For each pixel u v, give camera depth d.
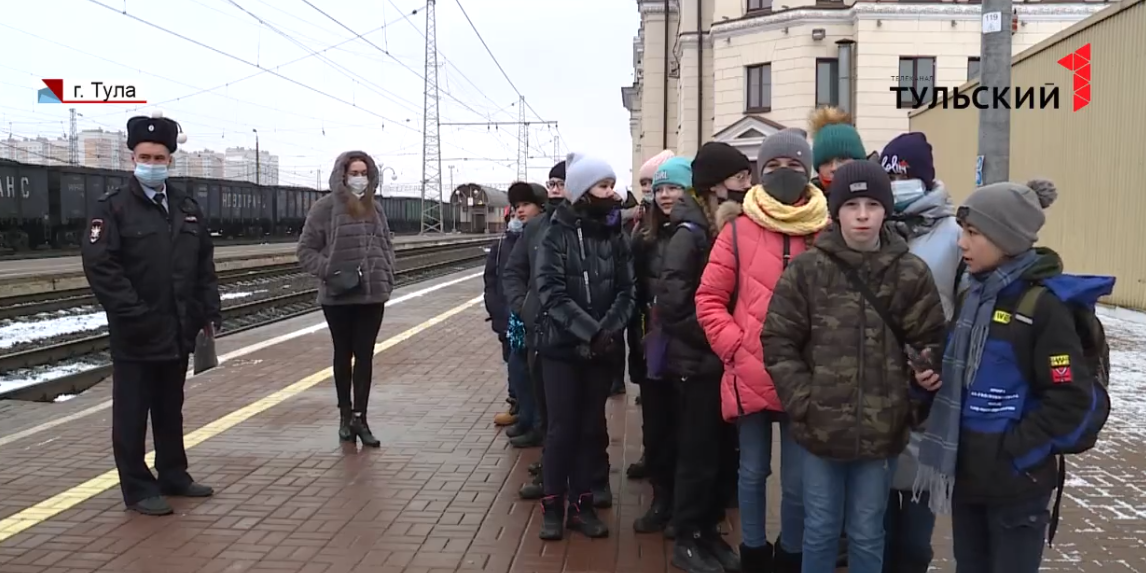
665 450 4.43
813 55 22.95
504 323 6.23
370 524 4.48
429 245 41.78
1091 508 4.64
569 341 4.20
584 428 4.39
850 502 3.20
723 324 3.52
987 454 2.81
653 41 31.28
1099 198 12.12
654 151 31.62
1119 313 11.48
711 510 4.03
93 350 11.52
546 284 4.19
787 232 3.48
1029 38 22.84
